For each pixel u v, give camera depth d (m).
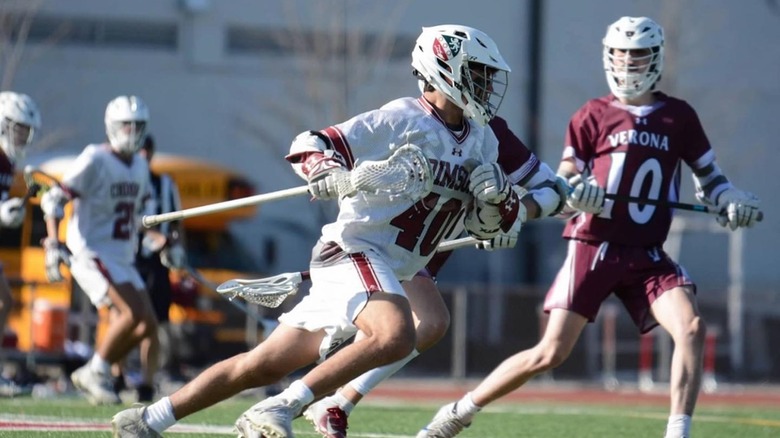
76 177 30.36
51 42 66.12
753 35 74.31
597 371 53.59
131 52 68.81
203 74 69.69
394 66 69.31
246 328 46.53
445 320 18.69
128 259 30.94
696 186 22.61
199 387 15.96
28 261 46.00
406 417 27.08
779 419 29.25
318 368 15.41
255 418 15.20
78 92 67.62
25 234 46.50
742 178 75.12
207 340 45.66
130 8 68.50
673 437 19.86
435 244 16.58
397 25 69.62
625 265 21.14
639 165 21.73
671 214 21.70
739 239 56.84
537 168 18.23
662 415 29.94
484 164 16.19
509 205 16.28
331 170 15.62
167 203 33.22
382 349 15.30
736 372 54.47
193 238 51.56
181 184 51.12
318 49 67.31
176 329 45.03
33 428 21.83
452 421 20.81
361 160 16.08
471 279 67.31
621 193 21.67
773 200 75.56
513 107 72.12
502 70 16.27
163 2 69.00
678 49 69.25
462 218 16.81
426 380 52.03
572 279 21.20
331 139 15.97
